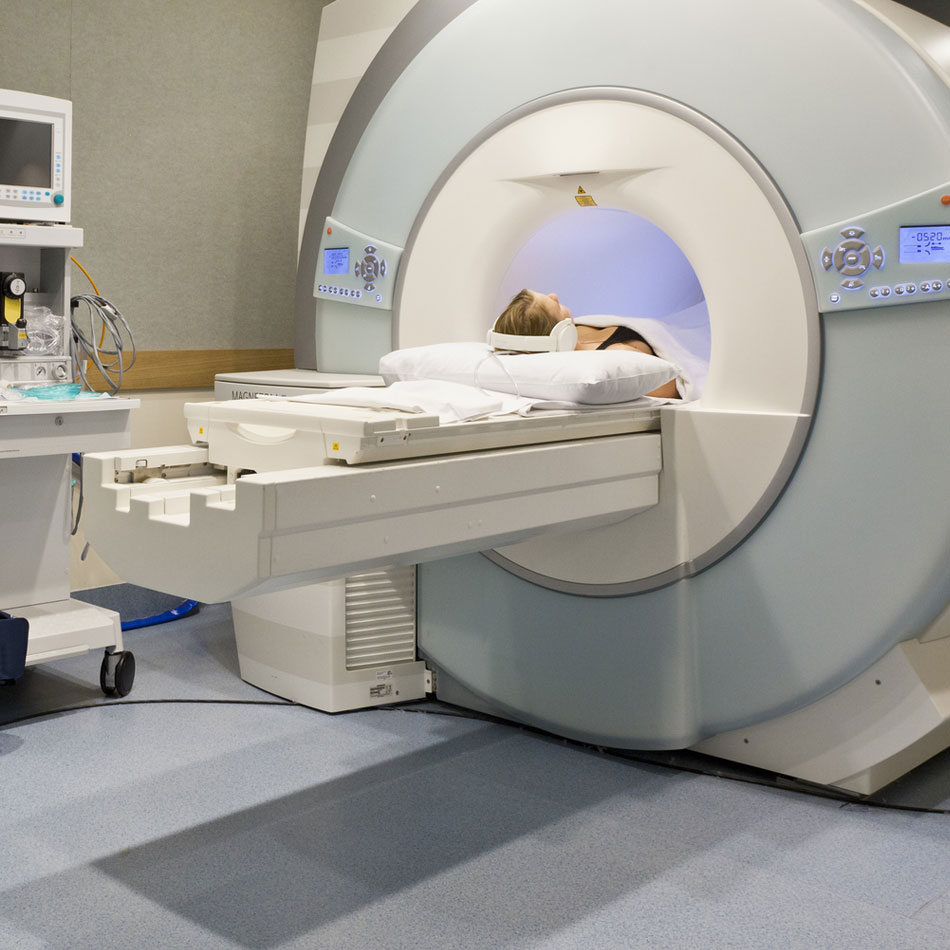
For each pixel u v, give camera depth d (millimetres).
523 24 2361
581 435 2037
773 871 1842
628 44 2209
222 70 3402
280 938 1610
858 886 1791
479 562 2518
